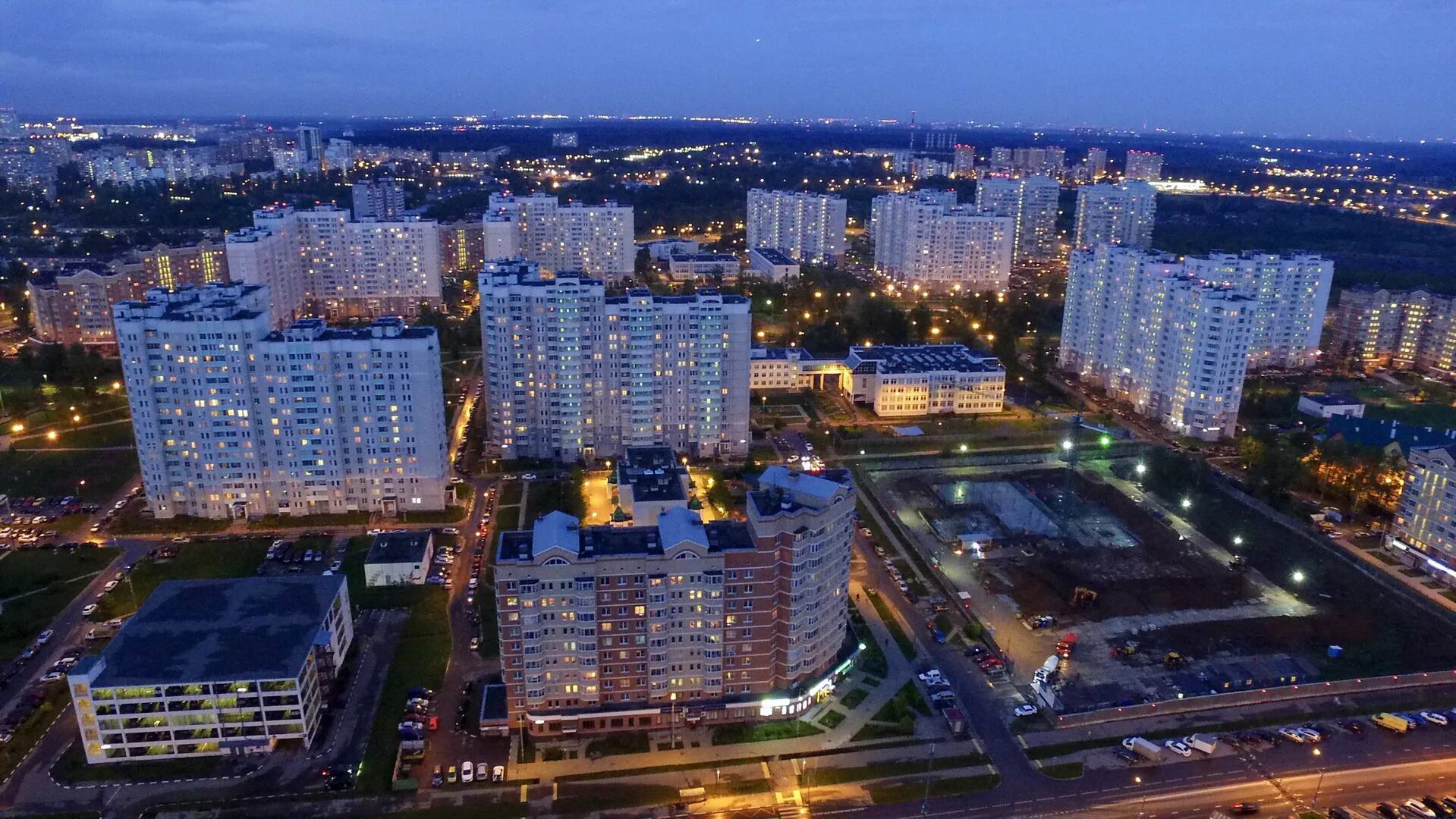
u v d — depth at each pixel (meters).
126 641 175.62
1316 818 159.62
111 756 168.50
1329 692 194.38
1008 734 180.62
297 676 168.00
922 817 159.50
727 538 181.00
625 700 181.50
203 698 167.12
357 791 162.12
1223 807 162.50
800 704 185.25
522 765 169.88
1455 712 186.38
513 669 174.88
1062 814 160.88
